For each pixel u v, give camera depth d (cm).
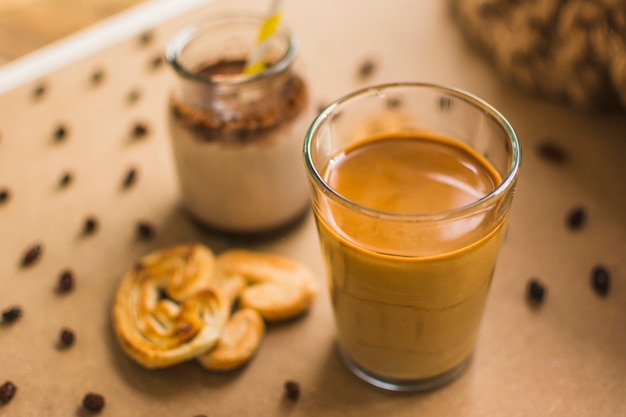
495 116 42
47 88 63
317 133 42
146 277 49
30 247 53
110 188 56
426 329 43
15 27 68
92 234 53
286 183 51
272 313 48
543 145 56
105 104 62
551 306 48
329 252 42
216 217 52
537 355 46
